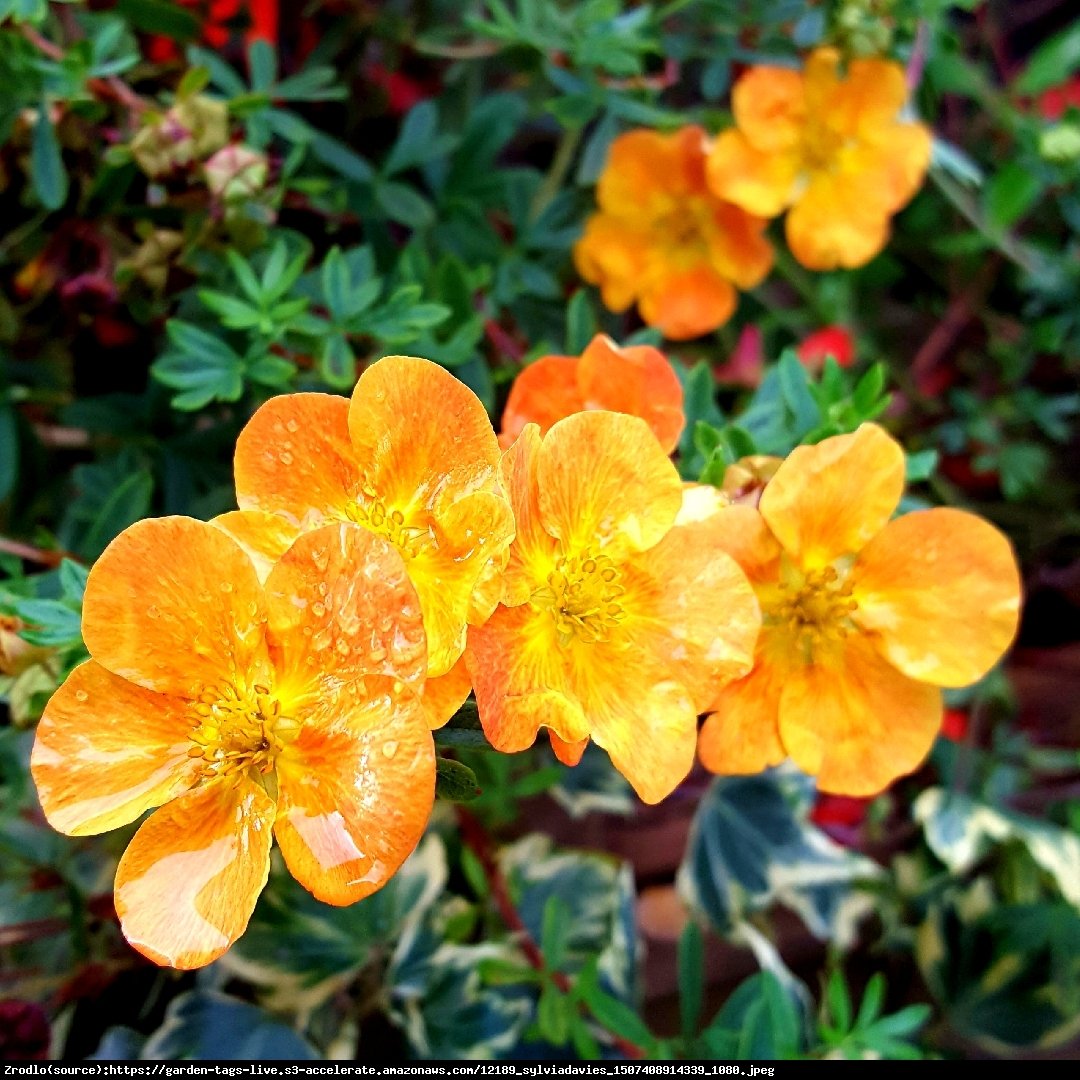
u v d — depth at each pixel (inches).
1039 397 8.0
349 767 3.3
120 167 5.4
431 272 5.9
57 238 5.6
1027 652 8.3
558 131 7.7
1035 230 8.3
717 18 6.6
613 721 3.9
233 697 3.5
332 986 6.0
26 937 5.8
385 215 6.3
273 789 3.6
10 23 5.2
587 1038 5.5
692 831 6.9
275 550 3.7
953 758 7.5
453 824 6.4
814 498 4.1
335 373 5.1
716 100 7.5
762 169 6.4
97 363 6.1
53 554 5.3
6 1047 5.5
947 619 4.3
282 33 6.5
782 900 6.9
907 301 8.5
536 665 3.8
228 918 3.4
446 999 6.1
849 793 4.3
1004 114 7.5
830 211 6.6
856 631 4.4
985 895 7.1
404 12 6.7
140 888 3.4
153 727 3.5
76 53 5.2
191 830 3.5
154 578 3.4
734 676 3.9
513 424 4.5
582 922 6.5
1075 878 6.9
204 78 5.3
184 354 5.2
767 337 8.0
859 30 6.3
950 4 6.4
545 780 6.1
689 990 5.7
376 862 3.2
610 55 5.9
